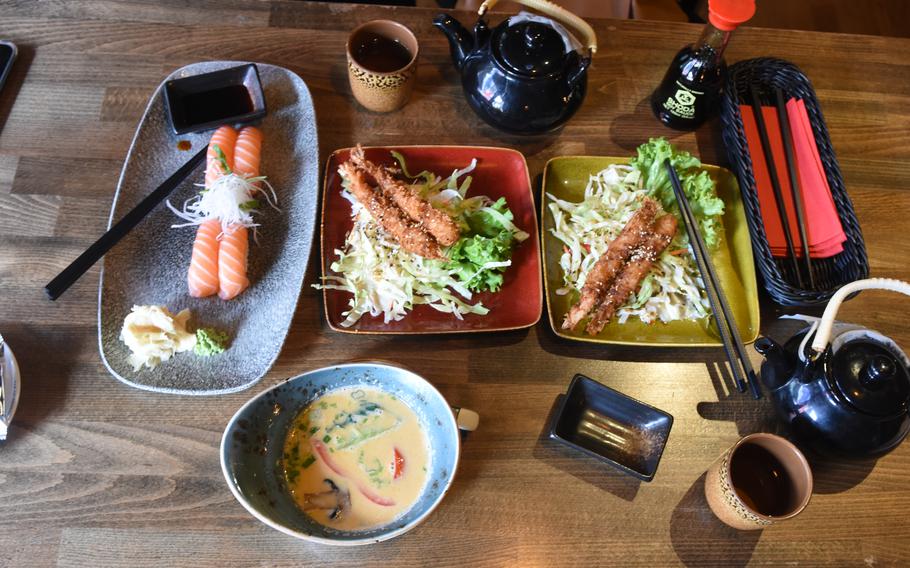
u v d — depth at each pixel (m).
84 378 0.55
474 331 0.57
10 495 0.51
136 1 0.70
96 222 0.61
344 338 0.58
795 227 0.64
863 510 0.55
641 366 0.59
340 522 0.52
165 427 0.54
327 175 0.62
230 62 0.67
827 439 0.53
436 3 0.95
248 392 0.56
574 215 0.64
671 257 0.62
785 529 0.55
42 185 0.62
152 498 0.52
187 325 0.57
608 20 0.74
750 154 0.66
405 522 0.52
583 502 0.54
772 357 0.55
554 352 0.59
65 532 0.51
